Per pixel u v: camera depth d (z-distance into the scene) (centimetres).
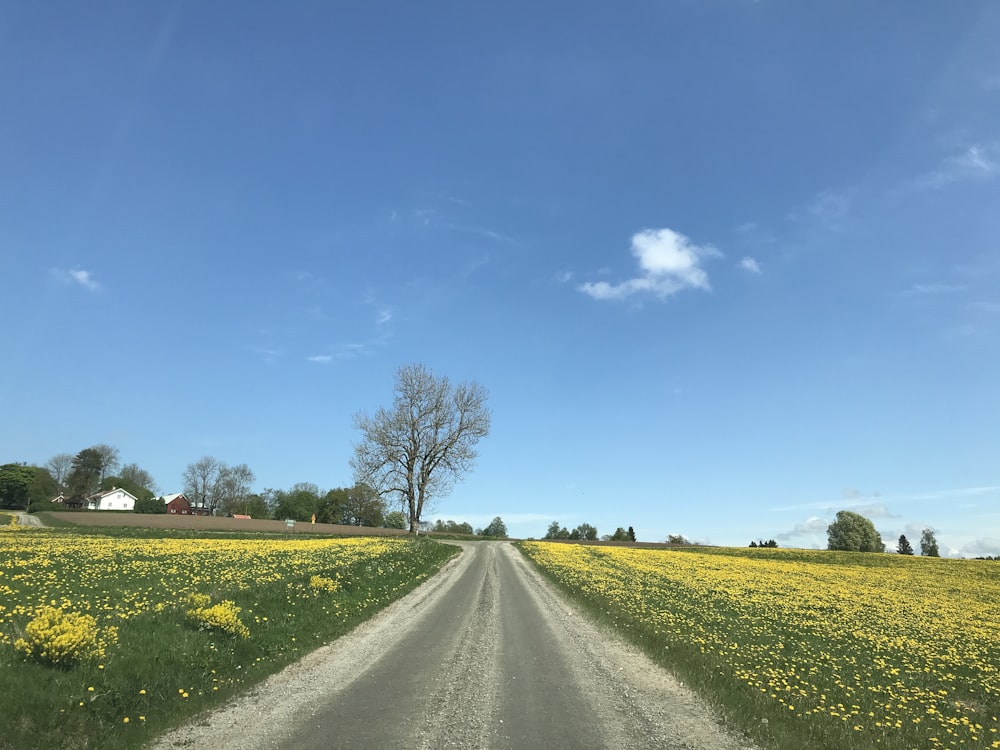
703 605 2433
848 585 3847
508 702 955
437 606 2088
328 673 1119
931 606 2956
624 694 1038
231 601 1519
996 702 1214
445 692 1004
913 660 1573
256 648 1243
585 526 15862
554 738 793
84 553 2761
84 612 1270
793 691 1116
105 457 14725
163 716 823
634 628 1723
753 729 862
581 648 1433
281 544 4509
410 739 770
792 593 3188
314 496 13050
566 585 2884
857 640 1827
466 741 771
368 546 4650
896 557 7350
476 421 7888
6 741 671
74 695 798
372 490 7588
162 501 11438
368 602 2025
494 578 3206
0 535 4550
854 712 1001
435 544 5975
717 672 1226
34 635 884
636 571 4053
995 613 2819
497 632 1598
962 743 900
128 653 991
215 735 772
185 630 1212
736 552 7806
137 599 1511
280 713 869
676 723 888
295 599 1777
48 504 12219
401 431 7644
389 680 1075
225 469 14162
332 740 759
